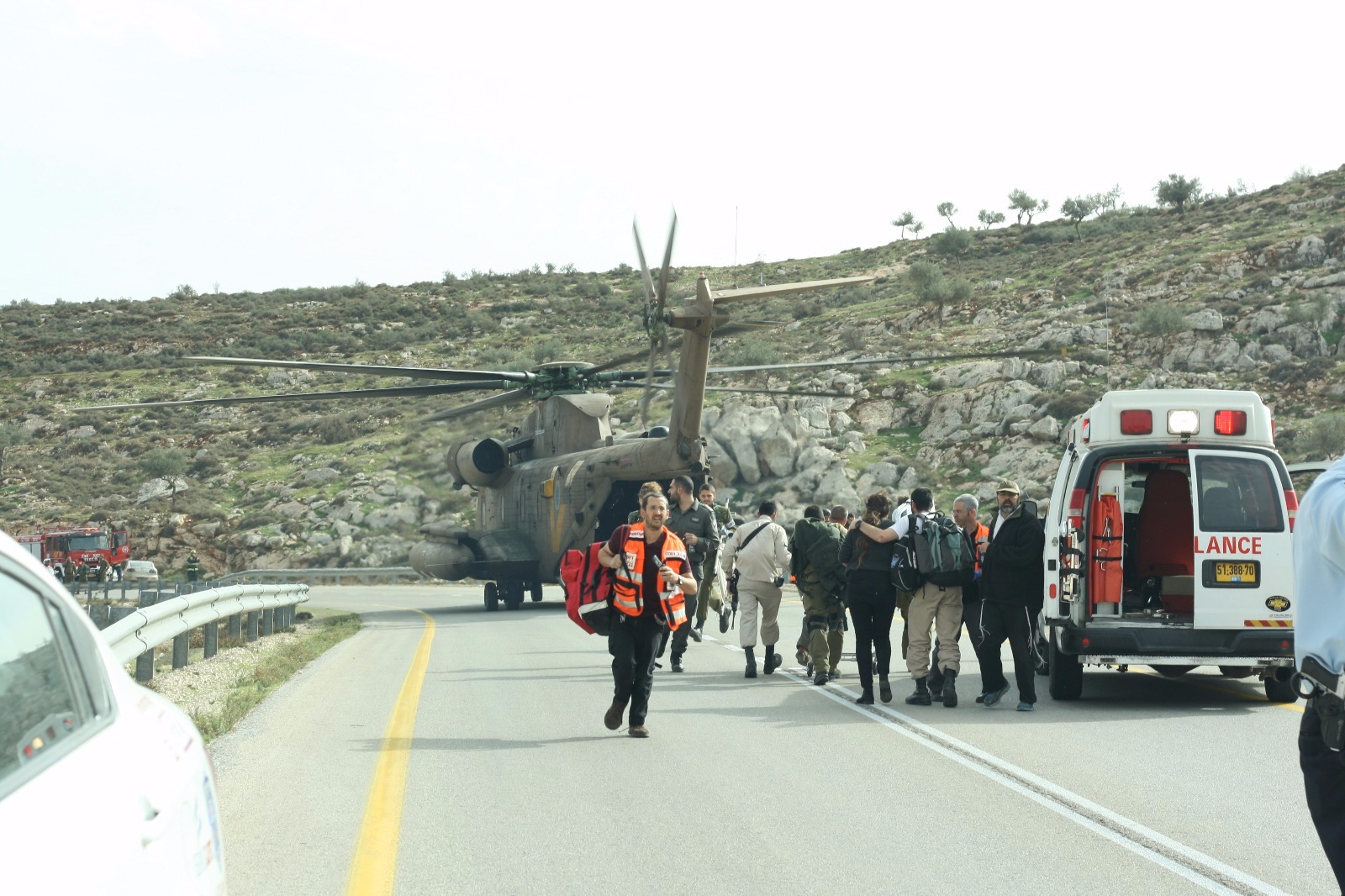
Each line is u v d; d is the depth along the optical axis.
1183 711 15.55
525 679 19.06
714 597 26.22
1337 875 5.36
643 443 35.00
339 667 21.48
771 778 11.20
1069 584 15.84
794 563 18.33
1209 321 75.88
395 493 78.56
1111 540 16.12
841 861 8.38
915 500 15.95
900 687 18.14
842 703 16.30
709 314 29.28
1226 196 144.25
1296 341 72.56
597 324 141.12
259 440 99.62
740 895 7.61
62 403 115.19
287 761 12.17
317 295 166.75
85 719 3.48
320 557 72.88
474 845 8.88
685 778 11.21
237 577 63.06
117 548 73.81
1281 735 13.61
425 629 31.33
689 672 20.05
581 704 16.22
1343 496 4.94
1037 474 62.09
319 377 121.31
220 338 140.50
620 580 13.32
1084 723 14.51
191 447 99.19
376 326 146.88
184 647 19.11
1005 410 69.62
